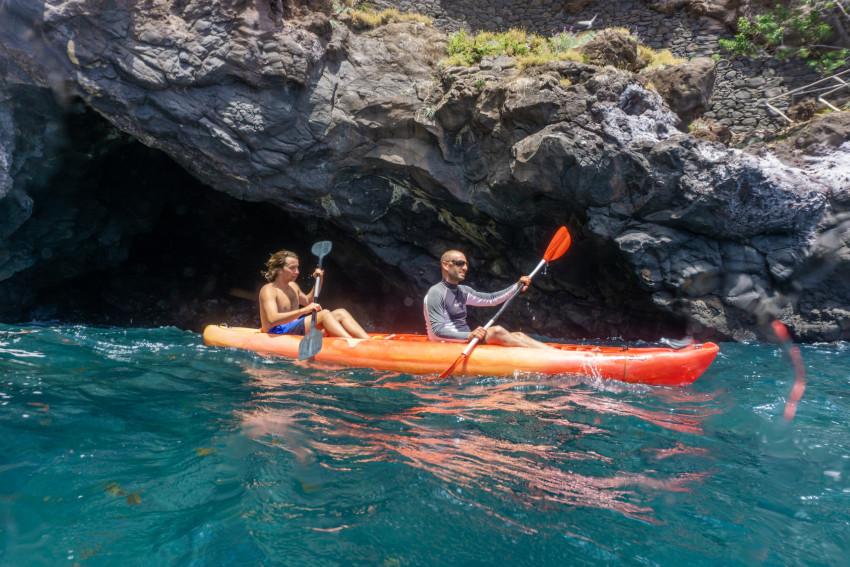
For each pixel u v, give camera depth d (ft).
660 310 27.63
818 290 25.25
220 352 15.93
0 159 24.38
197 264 41.91
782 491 7.01
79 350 15.23
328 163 28.73
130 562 5.05
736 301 25.66
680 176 24.57
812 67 37.63
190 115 25.67
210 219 40.42
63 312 36.60
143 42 24.50
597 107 25.26
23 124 25.86
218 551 5.24
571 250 29.78
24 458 7.25
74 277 36.65
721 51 39.99
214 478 6.82
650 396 12.03
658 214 25.63
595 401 11.34
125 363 13.80
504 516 6.12
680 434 9.25
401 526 5.82
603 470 7.54
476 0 40.91
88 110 27.17
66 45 23.77
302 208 30.89
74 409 9.50
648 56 32.76
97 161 31.76
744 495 6.86
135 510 5.98
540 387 12.51
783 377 15.25
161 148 27.25
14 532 5.49
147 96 25.21
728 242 25.95
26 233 31.01
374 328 37.93
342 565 5.09
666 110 27.71
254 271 41.70
